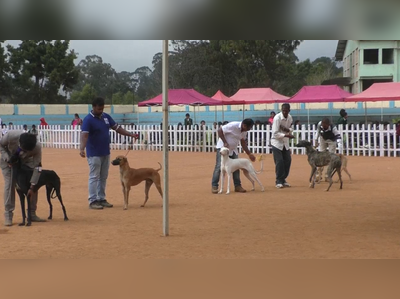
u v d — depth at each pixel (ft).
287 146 55.98
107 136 45.37
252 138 111.14
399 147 95.61
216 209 43.24
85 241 32.24
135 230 35.37
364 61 159.63
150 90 255.29
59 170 79.46
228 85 206.90
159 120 188.24
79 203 47.70
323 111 155.22
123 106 199.41
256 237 32.53
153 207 44.98
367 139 98.73
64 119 188.24
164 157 33.19
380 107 149.38
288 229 34.83
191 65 208.13
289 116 55.52
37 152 36.96
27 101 203.00
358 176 65.51
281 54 210.59
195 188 56.90
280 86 215.72
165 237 32.94
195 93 128.57
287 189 54.75
